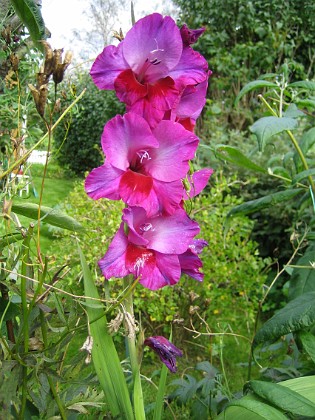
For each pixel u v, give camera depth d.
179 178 0.38
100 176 0.37
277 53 2.58
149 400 0.93
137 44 0.37
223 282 1.18
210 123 2.17
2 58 0.49
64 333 0.39
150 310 1.11
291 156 0.73
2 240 0.39
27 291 0.39
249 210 0.67
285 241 1.58
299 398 0.40
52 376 0.38
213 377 0.64
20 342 0.38
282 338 0.82
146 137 0.37
